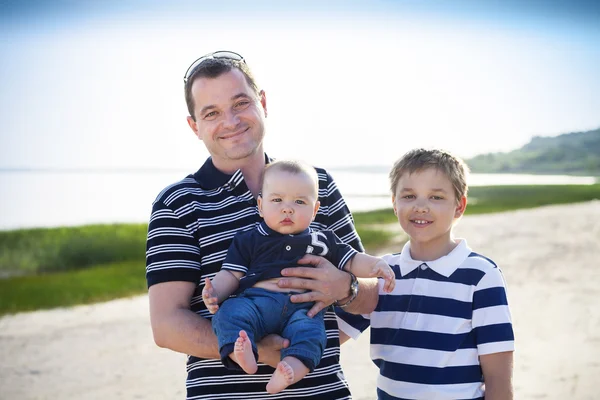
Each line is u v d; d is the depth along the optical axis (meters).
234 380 3.37
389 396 3.60
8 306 13.52
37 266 19.31
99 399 7.61
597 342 9.19
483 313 3.45
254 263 3.43
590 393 7.11
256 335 3.25
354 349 9.44
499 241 21.09
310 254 3.47
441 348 3.48
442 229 3.64
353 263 3.52
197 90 3.67
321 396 3.46
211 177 3.69
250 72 3.82
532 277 14.54
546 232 23.05
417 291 3.62
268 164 3.67
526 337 9.57
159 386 8.09
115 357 9.54
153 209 3.60
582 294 12.51
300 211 3.46
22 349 10.10
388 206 38.12
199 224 3.53
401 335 3.60
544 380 7.61
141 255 21.31
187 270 3.45
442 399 3.43
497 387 3.37
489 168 133.62
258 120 3.72
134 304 13.56
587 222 25.89
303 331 3.25
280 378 3.07
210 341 3.28
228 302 3.32
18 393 7.88
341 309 3.93
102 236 23.39
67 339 10.70
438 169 3.64
